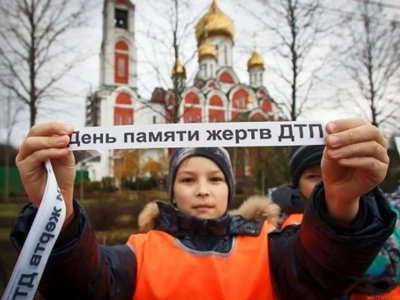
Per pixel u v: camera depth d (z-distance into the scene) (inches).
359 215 46.5
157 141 49.3
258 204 83.3
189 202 63.4
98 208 285.6
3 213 273.4
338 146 43.8
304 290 51.3
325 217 46.6
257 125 49.6
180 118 350.3
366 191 44.5
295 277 51.8
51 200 42.7
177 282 54.7
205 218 60.8
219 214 63.1
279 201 101.3
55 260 45.5
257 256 57.4
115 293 52.7
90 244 48.3
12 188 292.8
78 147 48.2
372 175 43.5
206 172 65.0
